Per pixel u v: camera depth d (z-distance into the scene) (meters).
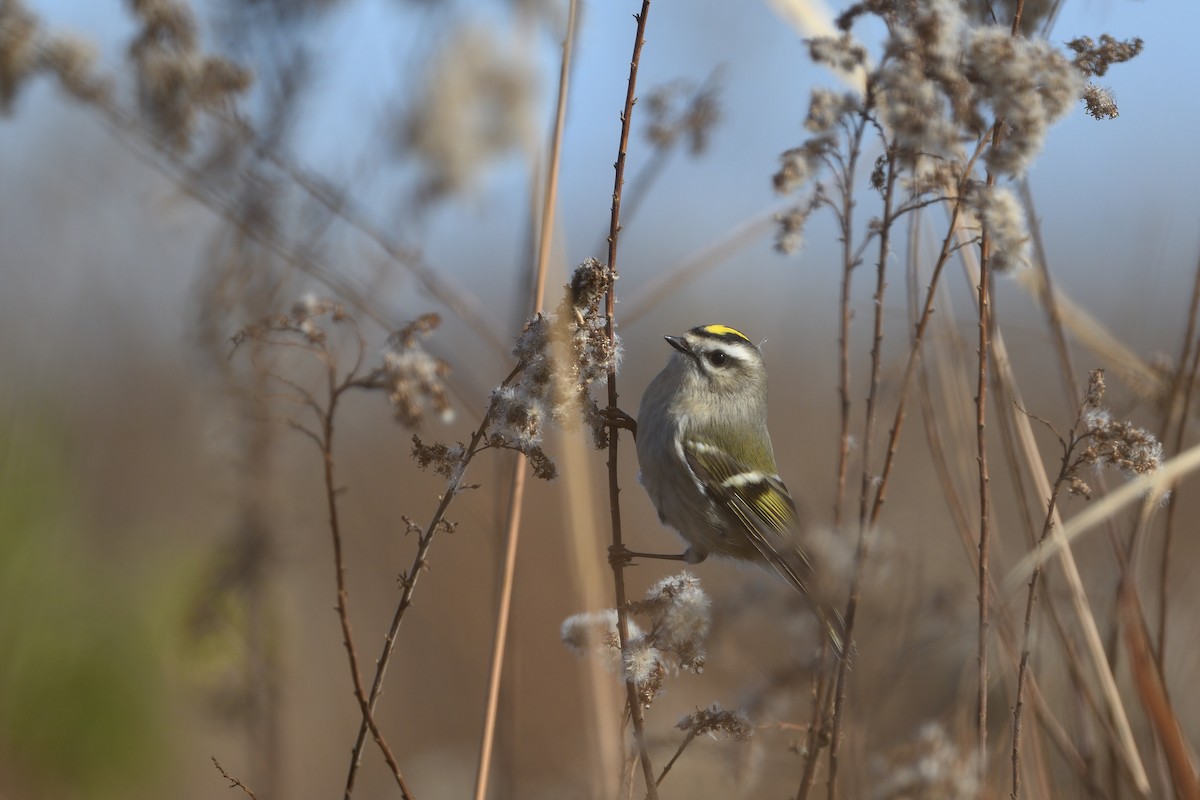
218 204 10.42
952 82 6.08
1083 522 6.48
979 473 6.59
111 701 12.18
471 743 14.20
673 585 6.45
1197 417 8.20
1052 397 15.04
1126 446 6.48
